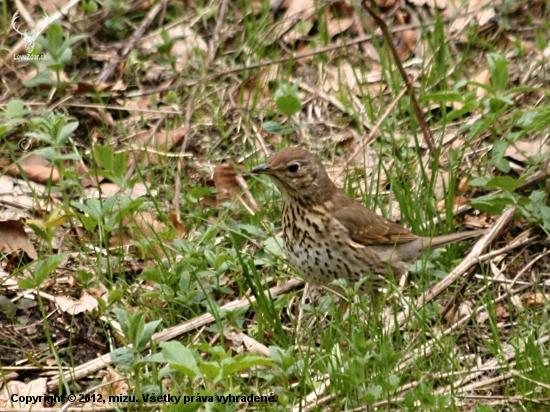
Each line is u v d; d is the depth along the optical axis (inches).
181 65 638.5
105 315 458.6
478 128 514.0
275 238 497.7
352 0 668.7
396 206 542.3
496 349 425.7
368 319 434.3
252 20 650.2
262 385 414.9
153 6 670.5
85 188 555.8
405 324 447.5
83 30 657.6
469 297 479.5
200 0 679.1
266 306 447.5
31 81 590.6
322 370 401.1
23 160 562.6
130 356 367.2
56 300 465.1
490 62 521.0
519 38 627.8
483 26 653.9
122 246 488.4
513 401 394.3
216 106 608.4
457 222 533.3
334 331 434.9
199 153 582.6
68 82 606.9
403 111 595.2
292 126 598.5
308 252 471.5
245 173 542.6
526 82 609.3
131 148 554.6
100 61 643.5
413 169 553.6
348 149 583.8
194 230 522.0
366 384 389.4
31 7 669.3
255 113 605.0
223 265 474.3
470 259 478.9
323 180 470.6
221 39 650.2
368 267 476.1
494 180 493.0
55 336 453.7
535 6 663.1
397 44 650.2
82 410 395.2
